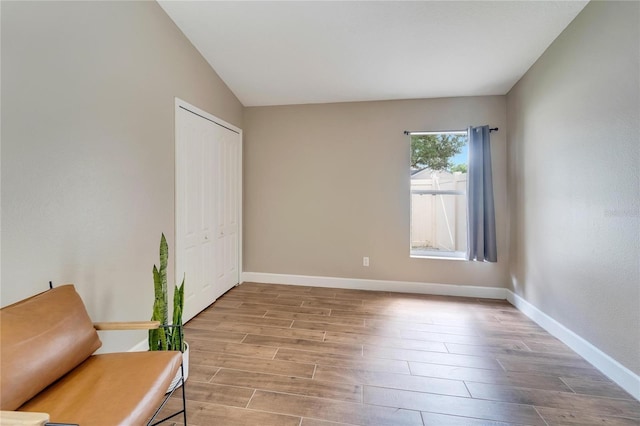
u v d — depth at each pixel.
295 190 3.77
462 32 2.36
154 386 1.15
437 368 1.90
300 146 3.74
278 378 1.78
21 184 1.32
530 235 2.73
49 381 1.07
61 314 1.21
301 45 2.64
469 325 2.56
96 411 0.99
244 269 3.90
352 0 2.13
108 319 1.80
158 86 2.22
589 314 1.97
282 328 2.49
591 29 1.92
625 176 1.67
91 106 1.66
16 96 1.30
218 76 3.12
